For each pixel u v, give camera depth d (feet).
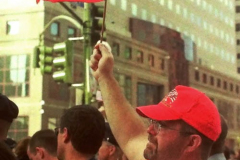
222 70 220.23
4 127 11.36
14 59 118.83
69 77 34.68
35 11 116.57
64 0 13.73
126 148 11.28
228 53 229.04
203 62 205.57
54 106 113.80
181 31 192.85
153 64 171.94
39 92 113.19
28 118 113.80
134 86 158.40
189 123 8.45
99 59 11.88
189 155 8.46
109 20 147.43
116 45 150.20
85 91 34.32
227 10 232.94
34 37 115.75
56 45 35.22
